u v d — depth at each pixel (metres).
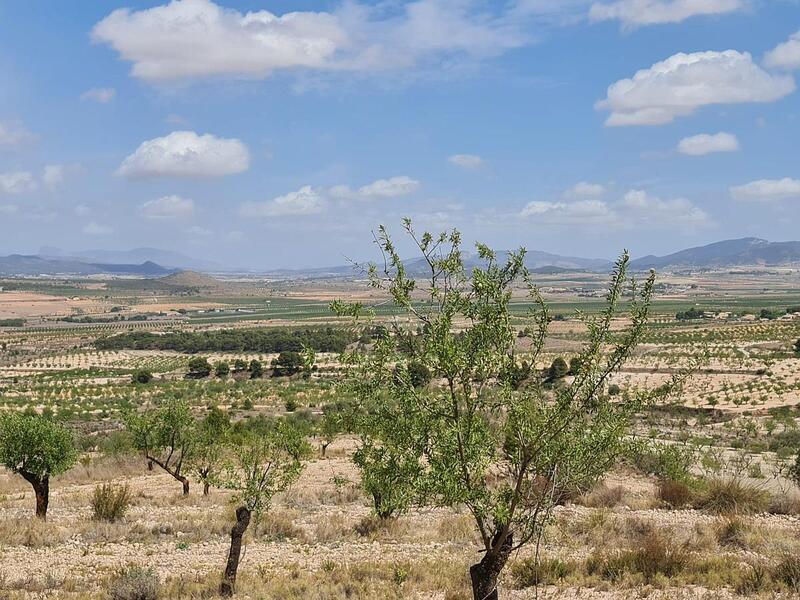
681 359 100.50
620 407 12.14
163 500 31.66
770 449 47.16
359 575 18.72
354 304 11.78
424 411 11.67
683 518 24.92
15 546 22.75
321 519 26.36
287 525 24.84
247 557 21.25
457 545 22.20
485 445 11.72
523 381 12.23
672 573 17.58
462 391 11.90
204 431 36.44
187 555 21.59
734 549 20.23
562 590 16.70
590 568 18.34
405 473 11.83
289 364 129.75
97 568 20.09
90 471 41.25
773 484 31.95
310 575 18.80
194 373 136.62
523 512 12.62
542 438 11.89
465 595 15.94
